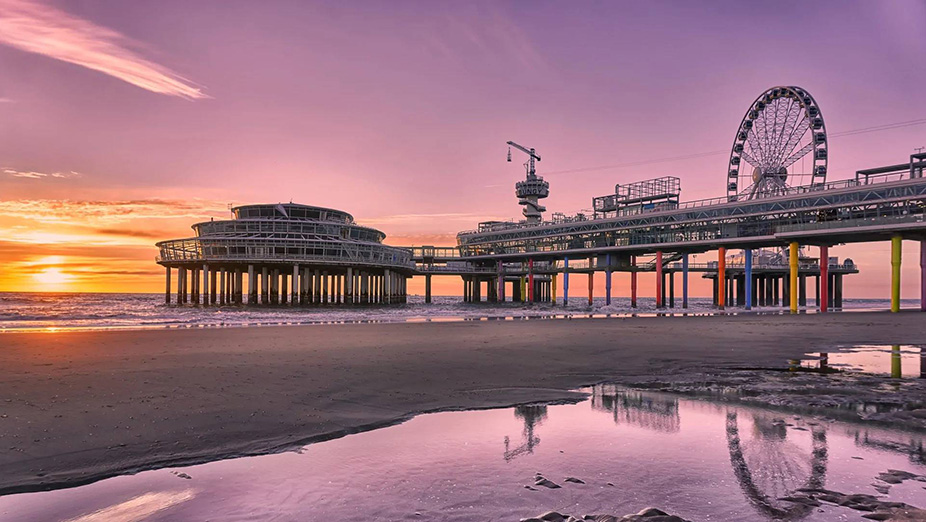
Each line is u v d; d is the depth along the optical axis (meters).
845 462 6.47
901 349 20.52
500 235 111.00
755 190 78.94
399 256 100.94
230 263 86.25
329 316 52.25
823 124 72.25
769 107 80.31
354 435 7.99
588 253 92.12
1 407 9.40
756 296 112.06
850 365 15.97
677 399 10.84
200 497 5.40
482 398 10.94
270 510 5.00
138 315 51.94
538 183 124.94
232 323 38.94
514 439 7.71
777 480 5.79
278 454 7.00
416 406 10.13
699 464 6.38
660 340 23.64
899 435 7.82
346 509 4.98
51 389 11.06
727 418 9.05
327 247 86.31
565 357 17.56
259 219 85.75
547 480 5.79
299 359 16.25
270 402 10.10
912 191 53.19
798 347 21.05
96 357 16.30
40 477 6.10
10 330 29.73
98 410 9.28
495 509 4.92
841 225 56.75
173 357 16.47
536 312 73.62
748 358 17.61
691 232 75.44
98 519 4.87
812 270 96.44
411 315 56.91
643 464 6.41
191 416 8.95
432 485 5.66
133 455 6.92
